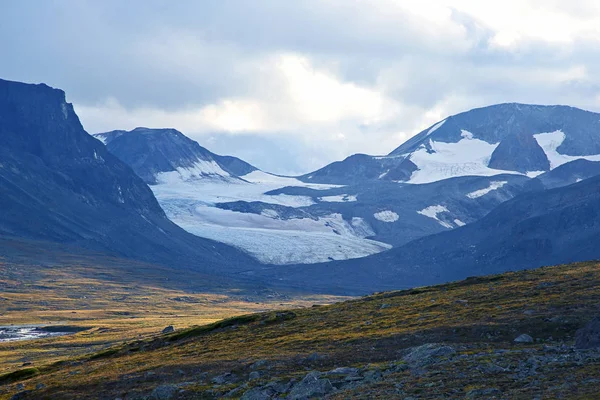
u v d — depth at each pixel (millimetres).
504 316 92875
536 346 77562
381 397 61219
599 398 50719
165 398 78375
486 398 55688
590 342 71938
